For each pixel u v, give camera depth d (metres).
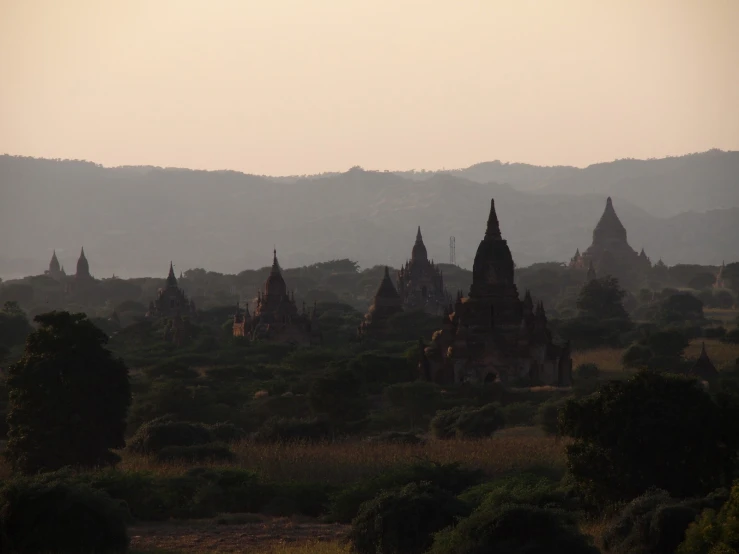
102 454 175.75
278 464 167.00
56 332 174.25
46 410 171.00
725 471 125.44
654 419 123.94
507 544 93.38
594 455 126.56
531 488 123.38
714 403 126.94
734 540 82.75
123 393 178.50
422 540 105.69
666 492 109.88
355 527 109.62
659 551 99.94
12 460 173.12
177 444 189.12
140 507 135.75
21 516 110.06
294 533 124.50
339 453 177.00
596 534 112.94
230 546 116.75
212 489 141.12
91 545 109.81
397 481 135.75
